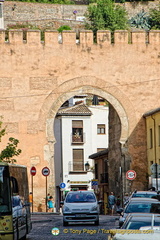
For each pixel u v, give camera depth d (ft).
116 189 342.44
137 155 329.72
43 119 323.57
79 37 330.54
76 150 521.65
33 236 191.11
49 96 325.01
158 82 333.62
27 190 190.80
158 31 335.67
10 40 323.98
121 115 330.95
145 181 328.29
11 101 321.52
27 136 321.32
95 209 228.63
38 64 325.42
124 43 333.01
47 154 322.34
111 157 352.69
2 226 156.87
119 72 332.19
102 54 331.36
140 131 330.95
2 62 322.75
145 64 333.62
